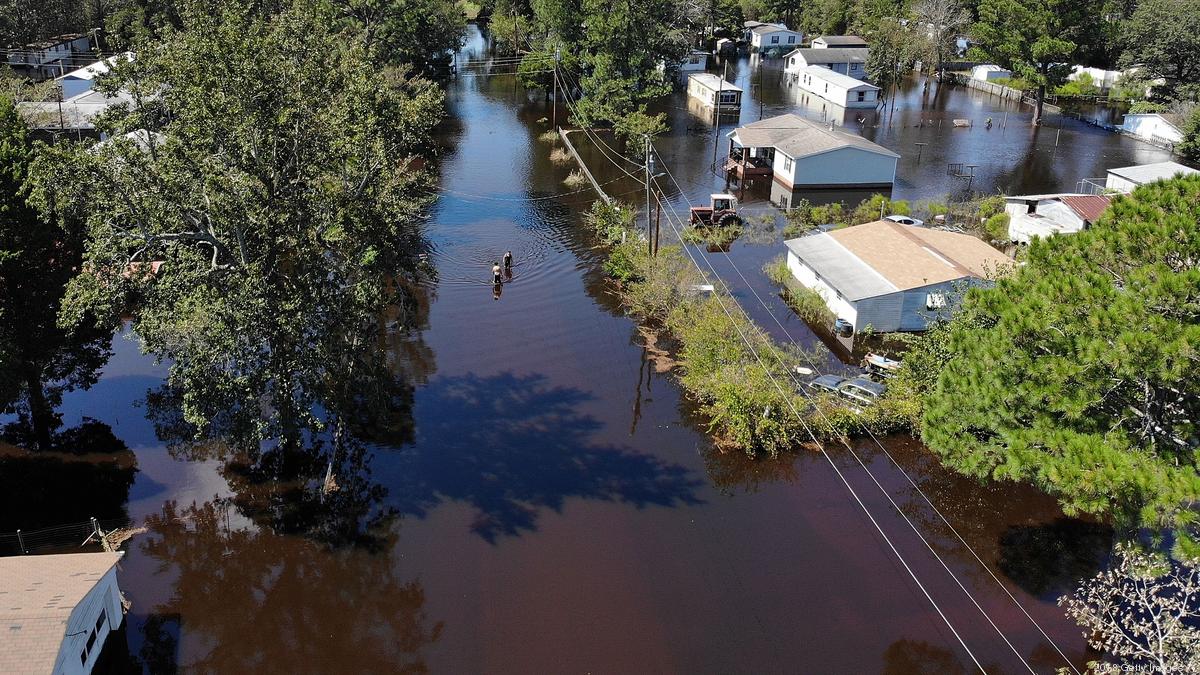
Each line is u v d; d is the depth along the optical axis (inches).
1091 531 1125.7
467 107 3602.4
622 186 2564.0
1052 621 969.5
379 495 1189.1
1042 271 882.1
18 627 773.3
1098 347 759.1
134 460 1275.8
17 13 3235.7
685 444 1316.4
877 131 3235.7
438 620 968.9
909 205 2365.9
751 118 3447.3
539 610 983.0
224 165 1026.1
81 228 1195.3
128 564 1061.1
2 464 1256.8
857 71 4220.0
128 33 3036.4
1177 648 740.7
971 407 856.9
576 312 1761.8
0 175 1127.0
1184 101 3201.3
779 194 2519.7
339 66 1279.5
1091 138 3149.6
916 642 935.7
